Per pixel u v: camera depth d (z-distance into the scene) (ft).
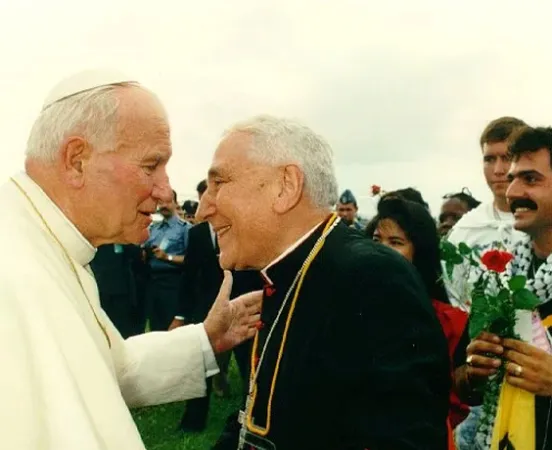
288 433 6.50
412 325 6.16
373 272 6.37
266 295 7.15
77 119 6.99
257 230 6.95
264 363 6.95
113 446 6.38
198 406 20.67
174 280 27.48
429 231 10.77
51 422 5.97
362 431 5.96
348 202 27.27
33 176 7.22
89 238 7.40
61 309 6.48
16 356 6.08
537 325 8.84
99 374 6.50
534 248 9.66
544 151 9.11
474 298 8.94
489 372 8.70
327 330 6.41
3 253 6.56
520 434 8.62
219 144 7.12
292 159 6.88
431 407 6.00
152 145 7.20
